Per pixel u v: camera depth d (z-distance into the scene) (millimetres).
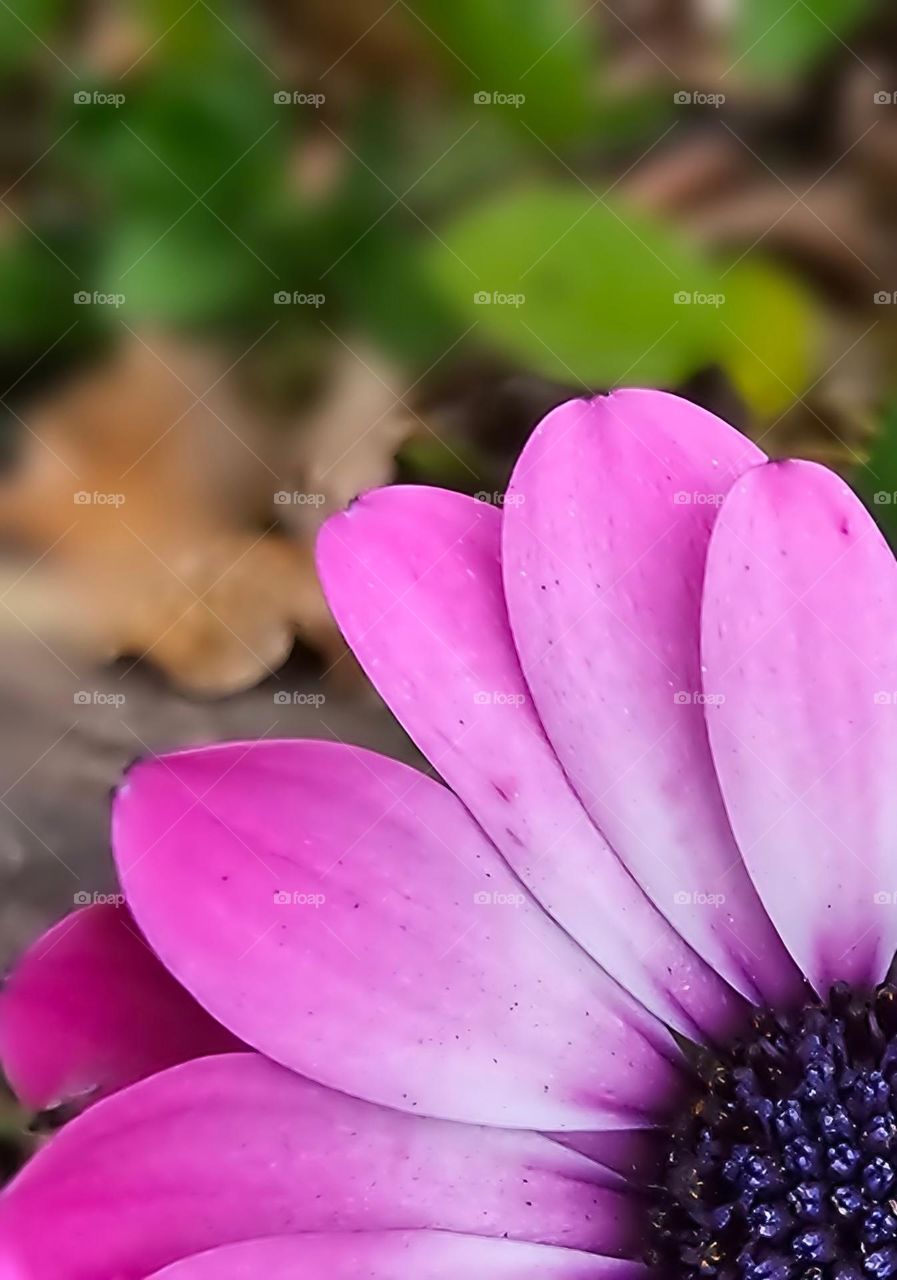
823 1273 88
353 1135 82
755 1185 89
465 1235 83
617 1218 88
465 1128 85
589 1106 87
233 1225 80
